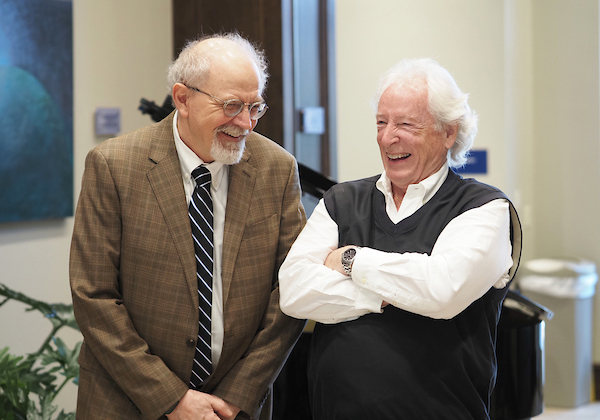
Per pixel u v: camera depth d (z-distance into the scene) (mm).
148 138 1917
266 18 3947
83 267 1831
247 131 1821
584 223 4914
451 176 1840
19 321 3195
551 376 4652
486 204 1737
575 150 4926
